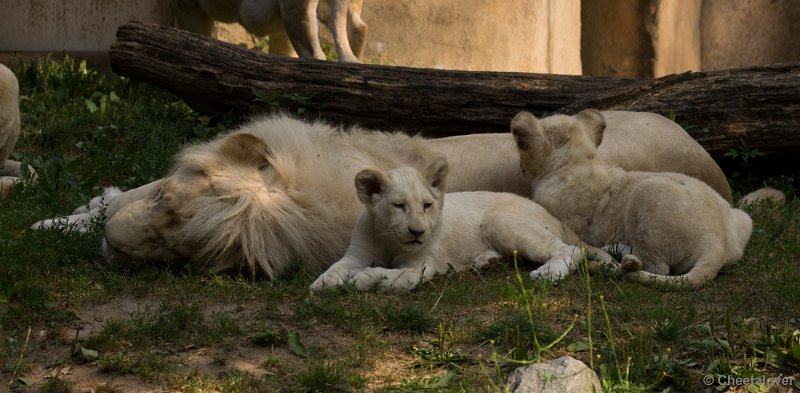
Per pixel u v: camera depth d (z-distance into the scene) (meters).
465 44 25.12
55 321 8.20
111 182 13.81
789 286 9.03
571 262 9.59
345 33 20.00
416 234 8.85
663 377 7.14
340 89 14.91
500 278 9.56
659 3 32.25
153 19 23.17
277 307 8.72
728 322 7.65
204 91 15.57
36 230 10.64
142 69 15.77
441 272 9.75
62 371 7.27
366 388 7.04
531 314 7.98
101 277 9.32
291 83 15.12
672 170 12.17
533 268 10.03
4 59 21.28
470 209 10.16
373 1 24.16
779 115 14.07
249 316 8.47
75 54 22.20
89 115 16.66
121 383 7.10
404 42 24.55
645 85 14.24
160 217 9.38
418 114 14.69
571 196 10.41
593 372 6.69
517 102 14.51
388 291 9.05
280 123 10.30
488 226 10.03
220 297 8.95
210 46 15.63
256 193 9.52
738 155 14.32
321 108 14.95
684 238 9.66
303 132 10.23
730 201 12.73
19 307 8.35
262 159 9.84
